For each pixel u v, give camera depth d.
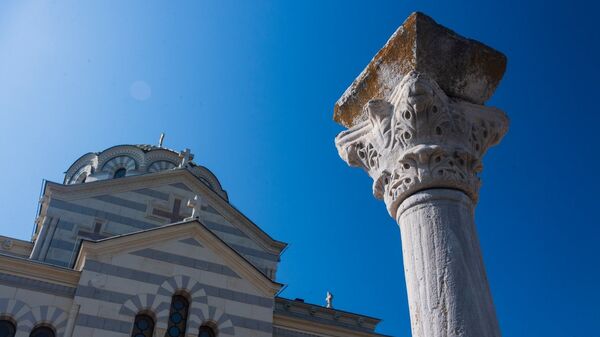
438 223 4.99
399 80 5.73
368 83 6.14
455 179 5.21
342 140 6.36
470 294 4.55
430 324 4.52
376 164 5.80
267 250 25.86
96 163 29.00
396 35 5.74
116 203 23.70
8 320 16.28
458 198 5.18
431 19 5.61
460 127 5.50
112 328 16.64
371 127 5.99
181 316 18.11
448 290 4.58
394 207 5.47
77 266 18.39
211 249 19.50
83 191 23.39
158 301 17.66
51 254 21.52
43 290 16.88
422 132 5.43
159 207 24.38
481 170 5.57
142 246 18.58
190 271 18.73
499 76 5.91
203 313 18.17
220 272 19.17
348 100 6.44
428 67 5.61
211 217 25.34
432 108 5.43
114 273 17.64
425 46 5.55
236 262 19.59
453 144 5.41
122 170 29.12
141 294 17.59
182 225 19.48
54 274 17.17
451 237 4.88
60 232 22.16
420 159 5.28
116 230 23.03
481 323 4.42
